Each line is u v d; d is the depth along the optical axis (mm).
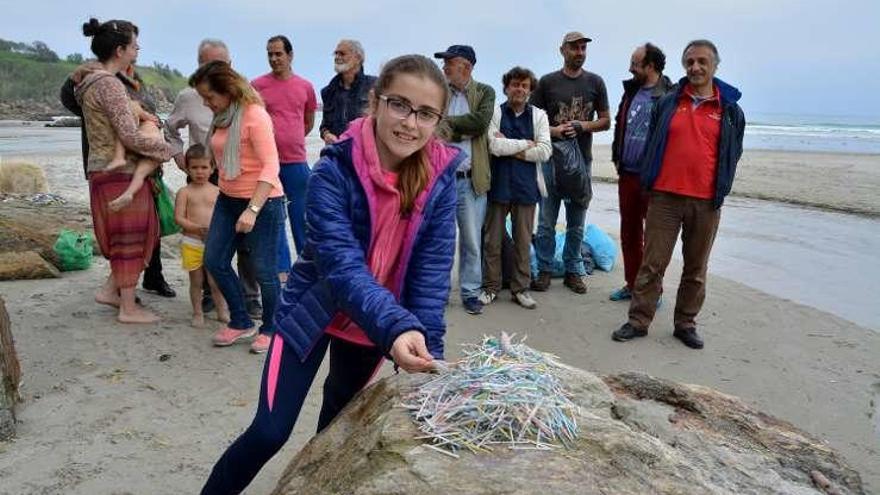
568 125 6586
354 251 2275
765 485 2209
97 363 4648
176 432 3830
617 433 1973
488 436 1882
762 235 10219
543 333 5902
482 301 6543
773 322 6270
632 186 6402
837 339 5871
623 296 6824
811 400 4750
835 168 19328
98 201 5180
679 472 1909
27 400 4070
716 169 5312
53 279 6555
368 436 2018
